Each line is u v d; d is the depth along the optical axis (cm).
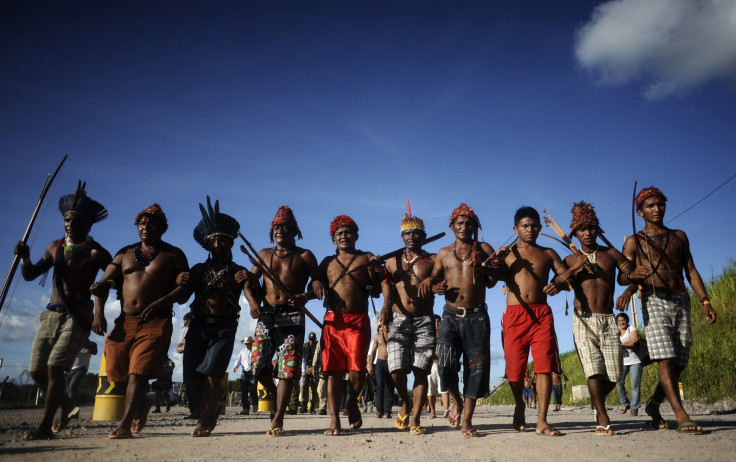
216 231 544
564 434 497
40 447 411
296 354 539
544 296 521
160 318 504
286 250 573
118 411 750
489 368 516
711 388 1216
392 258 584
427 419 910
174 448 411
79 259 498
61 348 474
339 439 492
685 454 346
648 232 525
